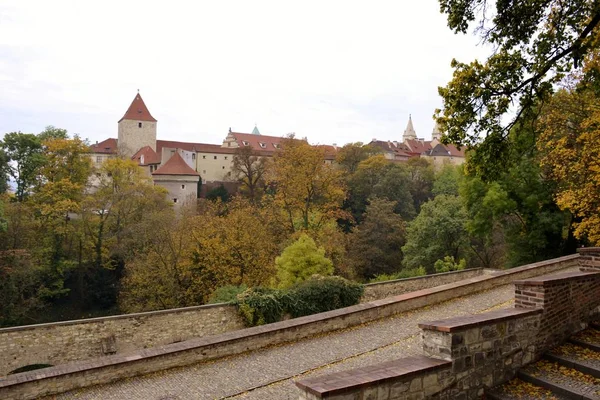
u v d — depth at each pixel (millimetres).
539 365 7410
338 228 48500
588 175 18188
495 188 28406
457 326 6566
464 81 11375
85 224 46156
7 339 15641
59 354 16328
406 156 115375
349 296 21438
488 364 6895
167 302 32656
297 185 41625
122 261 45875
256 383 10156
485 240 39469
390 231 50375
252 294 19562
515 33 11047
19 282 37656
